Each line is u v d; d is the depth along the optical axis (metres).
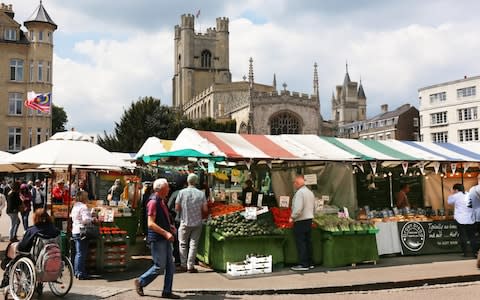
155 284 8.08
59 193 15.41
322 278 8.48
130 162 14.27
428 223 11.31
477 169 14.14
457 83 64.31
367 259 9.89
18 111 40.41
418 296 7.43
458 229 11.04
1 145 39.53
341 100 135.50
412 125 84.62
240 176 13.59
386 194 13.88
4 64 40.12
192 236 9.20
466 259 10.55
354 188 11.13
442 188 13.48
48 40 41.47
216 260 9.38
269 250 9.41
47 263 6.72
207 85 99.94
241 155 9.84
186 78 98.75
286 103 66.31
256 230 9.20
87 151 9.02
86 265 8.90
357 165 11.76
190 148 10.16
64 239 9.23
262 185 13.60
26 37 42.34
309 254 9.44
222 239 8.98
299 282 8.16
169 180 15.12
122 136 53.19
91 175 16.78
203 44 100.38
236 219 9.35
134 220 11.62
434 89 67.44
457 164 12.57
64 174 19.05
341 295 7.55
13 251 7.11
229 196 12.14
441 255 11.09
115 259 9.14
